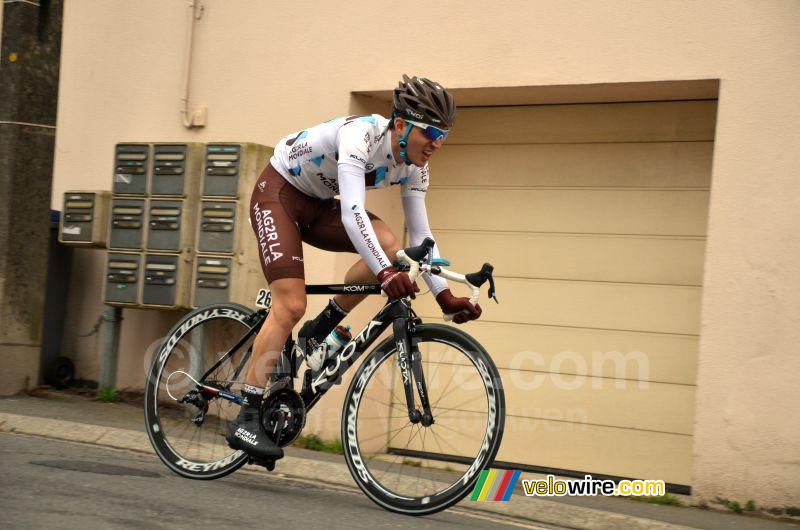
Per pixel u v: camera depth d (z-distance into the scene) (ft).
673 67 15.78
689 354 16.79
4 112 19.52
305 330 12.87
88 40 21.61
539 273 18.13
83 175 21.57
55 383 21.18
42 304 20.04
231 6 19.94
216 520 10.85
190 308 18.94
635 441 17.11
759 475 14.67
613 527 13.00
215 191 18.54
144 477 13.15
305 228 13.09
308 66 19.11
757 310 14.82
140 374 20.70
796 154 14.74
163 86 20.68
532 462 17.90
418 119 11.57
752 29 15.17
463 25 17.60
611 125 17.66
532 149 18.35
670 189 17.13
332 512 11.91
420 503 11.96
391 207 19.13
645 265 17.25
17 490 11.56
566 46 16.69
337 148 11.98
